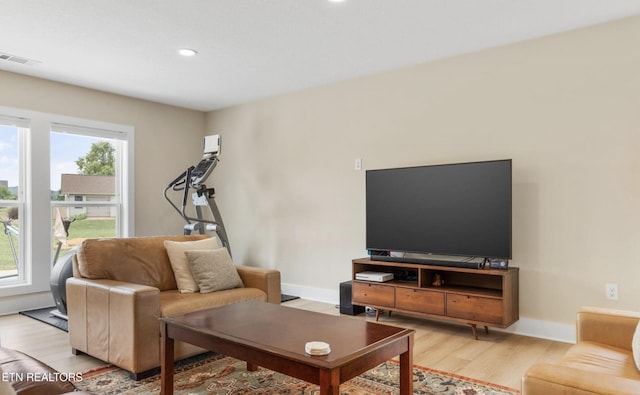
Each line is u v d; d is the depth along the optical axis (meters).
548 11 2.94
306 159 4.89
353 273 4.00
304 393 2.38
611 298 3.09
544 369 1.38
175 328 2.20
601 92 3.15
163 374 2.26
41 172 4.42
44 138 4.45
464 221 3.52
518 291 3.46
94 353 2.78
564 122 3.29
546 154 3.37
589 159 3.19
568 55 3.28
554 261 3.32
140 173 5.29
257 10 2.90
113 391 2.38
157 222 5.46
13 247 4.33
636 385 1.24
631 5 2.85
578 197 3.23
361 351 1.75
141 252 3.24
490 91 3.64
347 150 4.54
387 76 4.24
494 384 2.48
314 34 3.31
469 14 2.98
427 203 3.72
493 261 3.37
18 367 1.58
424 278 3.64
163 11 2.91
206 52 3.68
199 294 3.07
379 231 4.02
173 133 5.64
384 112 4.26
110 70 4.16
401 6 2.85
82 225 4.83
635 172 3.02
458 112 3.80
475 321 3.30
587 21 3.11
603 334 2.00
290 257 5.04
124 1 2.76
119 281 2.88
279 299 3.43
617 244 3.08
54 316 3.98
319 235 4.77
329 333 2.00
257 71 4.21
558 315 3.30
